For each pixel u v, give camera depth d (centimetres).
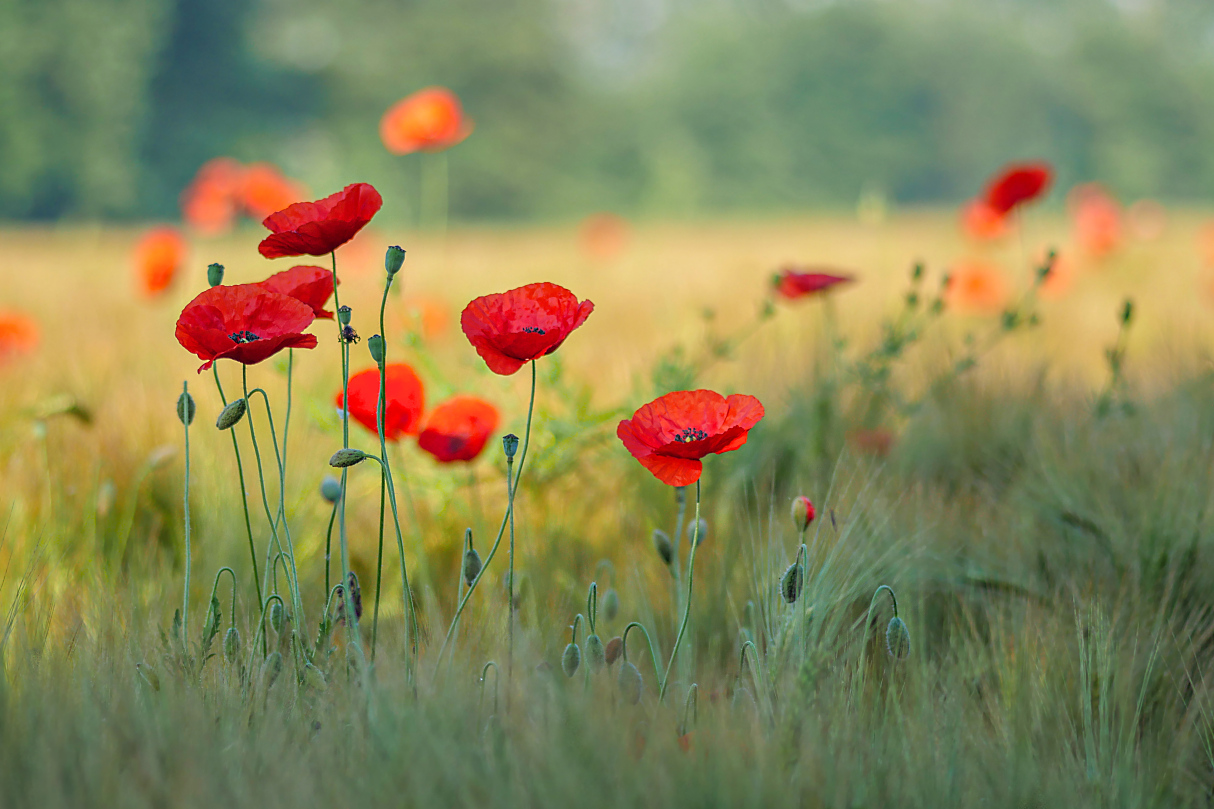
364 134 5491
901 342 330
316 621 291
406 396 299
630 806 265
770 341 432
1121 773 274
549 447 314
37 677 275
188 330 275
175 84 4903
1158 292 812
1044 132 7338
